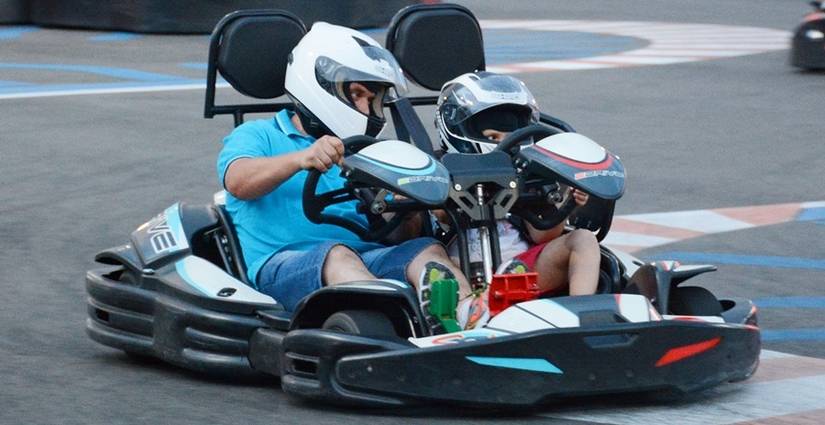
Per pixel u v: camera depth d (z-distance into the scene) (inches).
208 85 652.1
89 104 1550.2
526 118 617.0
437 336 524.7
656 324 522.9
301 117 622.8
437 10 697.0
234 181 599.2
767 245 979.3
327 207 622.2
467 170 572.7
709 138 1440.7
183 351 593.3
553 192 593.9
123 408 550.3
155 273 617.9
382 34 2226.9
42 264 880.9
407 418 528.4
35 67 1855.3
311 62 613.0
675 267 576.4
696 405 558.3
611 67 2022.6
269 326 570.6
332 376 525.3
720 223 1051.3
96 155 1266.0
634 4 3484.3
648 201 1131.3
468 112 602.5
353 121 609.3
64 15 2284.7
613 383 520.7
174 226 634.2
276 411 542.3
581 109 1610.5
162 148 1306.6
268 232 612.7
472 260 583.8
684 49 2322.8
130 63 1911.9
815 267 912.3
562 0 3577.8
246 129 620.1
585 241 582.9
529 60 2114.9
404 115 616.4
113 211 1046.4
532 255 599.8
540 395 512.4
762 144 1411.2
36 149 1286.9
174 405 555.2
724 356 547.2
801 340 722.2
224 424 523.5
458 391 509.4
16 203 1068.5
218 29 646.5
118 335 629.9
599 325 515.8
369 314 535.2
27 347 669.9
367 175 548.1
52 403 558.9
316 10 2220.7
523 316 521.7
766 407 558.3
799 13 3248.0
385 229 601.3
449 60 697.6
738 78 1918.1
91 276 650.2
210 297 584.4
